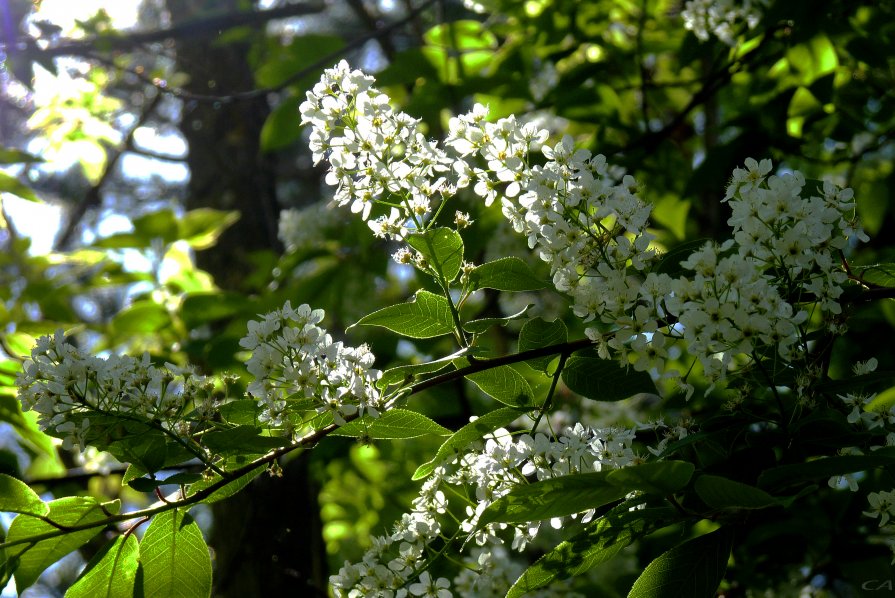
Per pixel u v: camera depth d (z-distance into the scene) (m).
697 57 4.23
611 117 4.30
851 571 3.36
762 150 3.84
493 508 1.71
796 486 2.06
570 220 2.05
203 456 1.99
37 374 1.96
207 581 2.08
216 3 6.54
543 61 4.79
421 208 2.10
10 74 5.06
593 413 4.71
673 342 1.94
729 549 1.93
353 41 5.21
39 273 5.27
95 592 2.05
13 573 1.98
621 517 1.95
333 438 4.25
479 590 2.89
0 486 1.92
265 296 4.77
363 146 2.06
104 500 2.15
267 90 5.02
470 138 2.09
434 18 6.65
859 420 2.04
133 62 7.08
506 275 2.13
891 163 5.32
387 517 5.52
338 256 5.19
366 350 2.02
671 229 4.60
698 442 2.06
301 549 4.48
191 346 4.41
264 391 1.97
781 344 1.79
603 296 1.92
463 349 2.01
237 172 6.00
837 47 4.09
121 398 2.00
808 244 1.84
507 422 2.12
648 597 1.91
